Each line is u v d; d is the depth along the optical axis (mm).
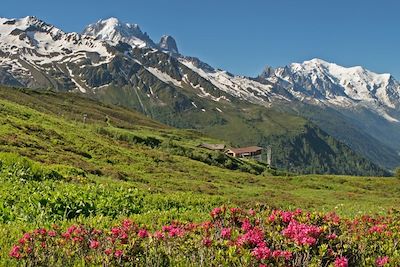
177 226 11922
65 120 125500
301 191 79062
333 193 77500
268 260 8766
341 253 9680
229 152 182250
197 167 94688
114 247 9664
